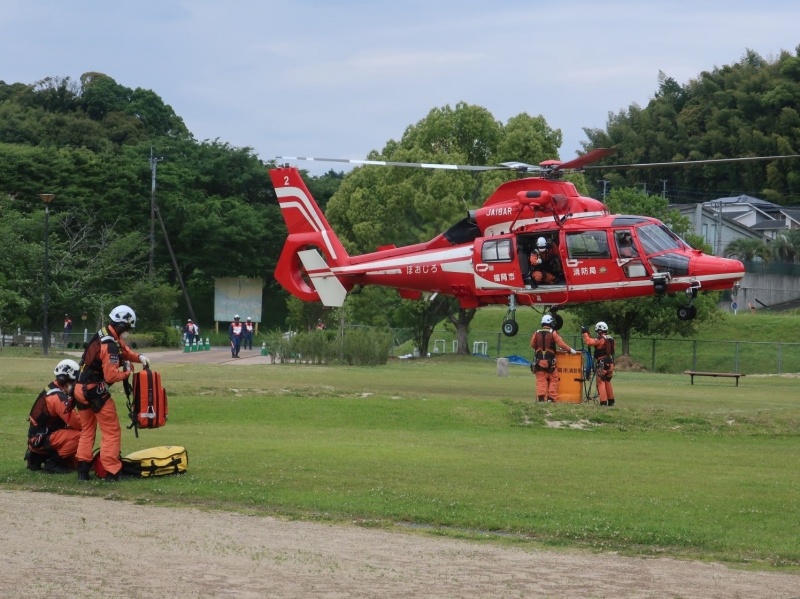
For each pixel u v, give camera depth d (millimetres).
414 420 21297
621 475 13836
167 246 76812
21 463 13797
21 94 124625
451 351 64625
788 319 63062
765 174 117250
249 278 80562
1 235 60969
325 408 22016
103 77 123938
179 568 8500
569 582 8375
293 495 11711
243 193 88438
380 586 8086
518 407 22203
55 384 13250
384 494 11836
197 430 18750
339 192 61094
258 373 32656
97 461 12812
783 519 11016
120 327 12633
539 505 11414
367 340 42719
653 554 9539
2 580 7992
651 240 26094
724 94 127250
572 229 26422
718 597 8039
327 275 32125
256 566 8633
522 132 56938
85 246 67062
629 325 53188
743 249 84188
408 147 61375
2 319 57594
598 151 25406
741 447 18469
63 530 9875
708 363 57000
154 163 73625
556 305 27234
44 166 75562
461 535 10094
